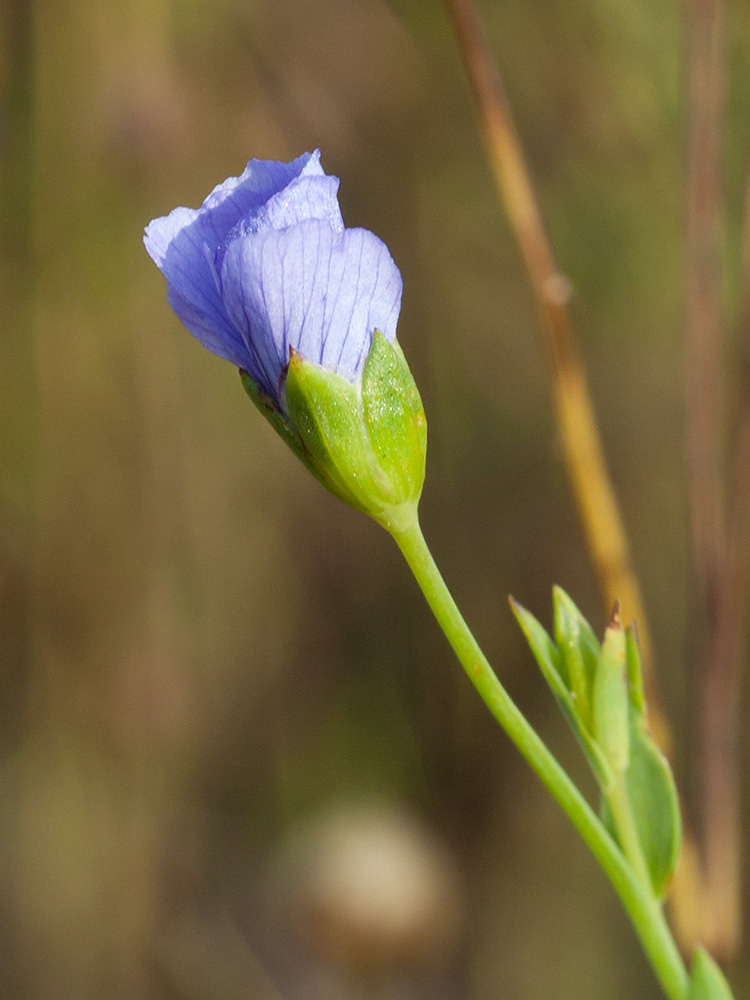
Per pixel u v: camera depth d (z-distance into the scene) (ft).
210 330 0.36
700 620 0.43
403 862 0.64
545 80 0.70
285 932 0.66
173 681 0.71
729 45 0.67
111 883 0.70
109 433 0.70
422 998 0.65
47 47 0.67
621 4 0.69
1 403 0.69
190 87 0.67
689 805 0.45
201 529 0.72
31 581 0.70
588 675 0.36
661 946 0.35
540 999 0.72
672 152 0.69
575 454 0.42
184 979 0.68
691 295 0.43
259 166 0.36
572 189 0.71
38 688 0.71
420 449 0.35
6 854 0.71
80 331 0.69
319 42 0.70
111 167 0.67
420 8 0.72
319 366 0.35
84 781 0.71
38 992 0.69
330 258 0.35
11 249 0.68
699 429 0.43
